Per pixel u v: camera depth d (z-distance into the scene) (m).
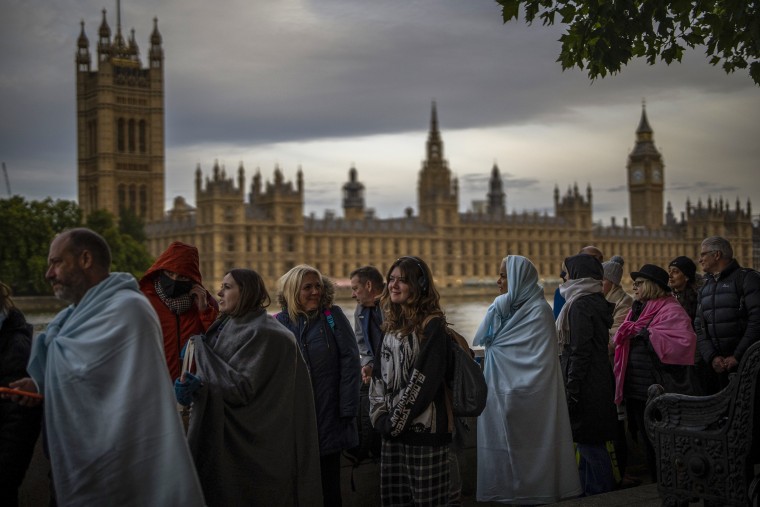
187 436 10.25
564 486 13.44
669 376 14.77
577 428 14.09
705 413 11.16
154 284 12.14
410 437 11.07
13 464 9.03
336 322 12.57
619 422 15.62
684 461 11.25
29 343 9.66
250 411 10.50
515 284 13.57
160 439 8.52
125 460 8.41
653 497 12.91
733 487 10.73
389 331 11.23
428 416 11.07
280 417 10.72
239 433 10.46
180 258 12.05
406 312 11.05
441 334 10.95
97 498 8.44
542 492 13.30
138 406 8.48
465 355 11.10
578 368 13.89
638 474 17.19
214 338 11.05
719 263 15.59
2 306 9.64
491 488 13.55
